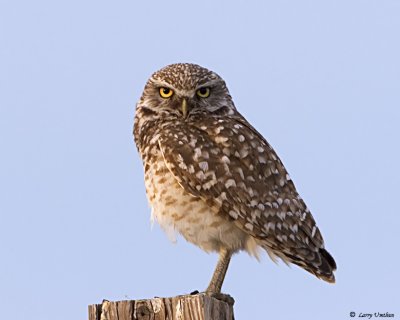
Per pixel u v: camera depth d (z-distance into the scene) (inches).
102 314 316.2
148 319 313.6
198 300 311.4
